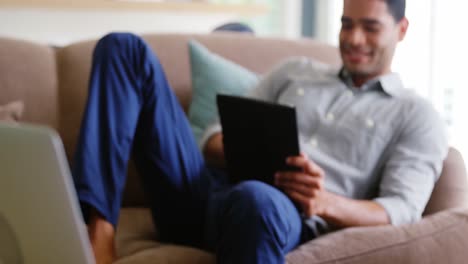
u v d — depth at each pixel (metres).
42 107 1.89
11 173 0.73
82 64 1.96
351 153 1.64
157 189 1.59
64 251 0.76
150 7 3.20
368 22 1.66
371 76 1.73
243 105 1.42
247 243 1.21
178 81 2.03
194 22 3.48
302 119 1.75
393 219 1.46
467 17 2.48
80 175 1.37
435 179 1.61
